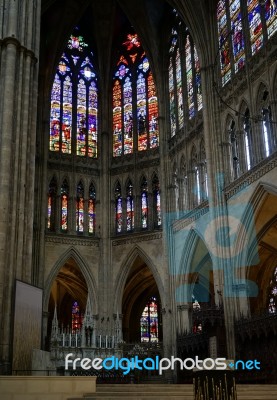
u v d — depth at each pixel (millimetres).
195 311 34219
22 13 31109
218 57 39344
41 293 27547
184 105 43625
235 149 36188
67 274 49500
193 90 42688
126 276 44562
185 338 37750
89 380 19250
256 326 30344
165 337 40562
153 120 48094
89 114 49656
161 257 43375
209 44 40156
